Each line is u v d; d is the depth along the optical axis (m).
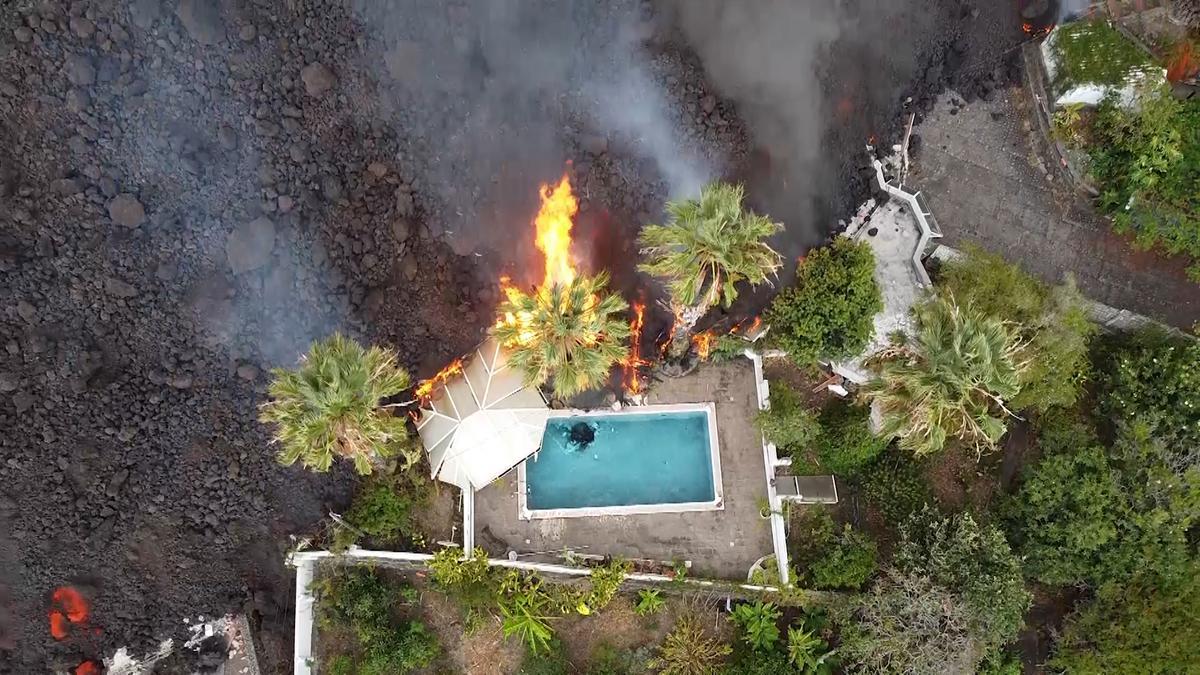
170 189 20.70
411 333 21.66
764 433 20.28
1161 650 18.66
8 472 19.94
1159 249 21.95
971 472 21.28
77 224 20.19
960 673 18.80
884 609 19.23
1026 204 22.16
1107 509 19.31
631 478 21.36
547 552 20.52
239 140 20.97
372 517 20.06
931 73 22.45
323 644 20.70
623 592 20.52
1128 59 20.72
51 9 19.44
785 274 21.62
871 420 20.20
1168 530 18.77
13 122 19.72
